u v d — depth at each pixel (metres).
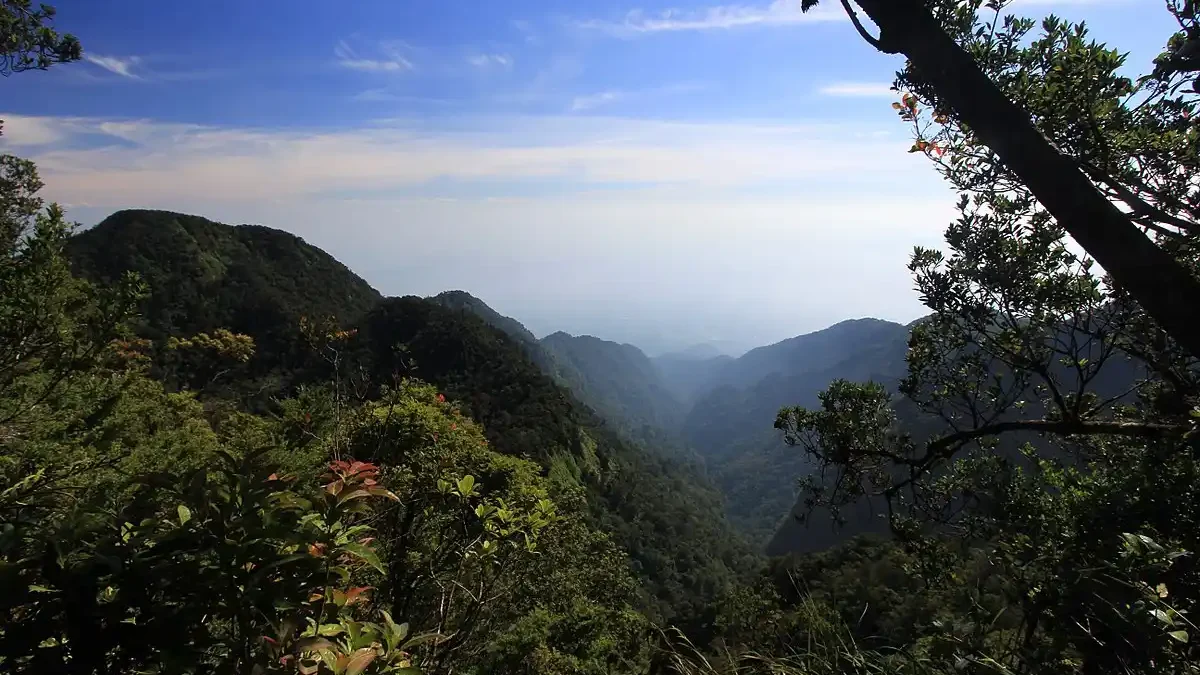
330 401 3.82
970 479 4.07
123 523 1.17
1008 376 4.07
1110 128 2.60
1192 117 2.49
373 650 1.21
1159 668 1.35
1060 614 1.57
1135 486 2.62
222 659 1.12
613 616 7.33
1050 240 3.29
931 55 1.99
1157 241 2.83
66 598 1.00
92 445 2.94
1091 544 2.31
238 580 1.12
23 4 4.79
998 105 1.92
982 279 3.53
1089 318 3.46
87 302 3.21
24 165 4.71
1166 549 1.52
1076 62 2.59
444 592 2.65
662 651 2.57
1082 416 3.64
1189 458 2.61
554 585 4.90
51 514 1.75
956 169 3.35
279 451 2.98
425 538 2.99
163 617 1.04
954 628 1.78
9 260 3.07
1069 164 1.85
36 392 3.11
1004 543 2.91
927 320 4.30
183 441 5.62
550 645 5.62
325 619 1.32
